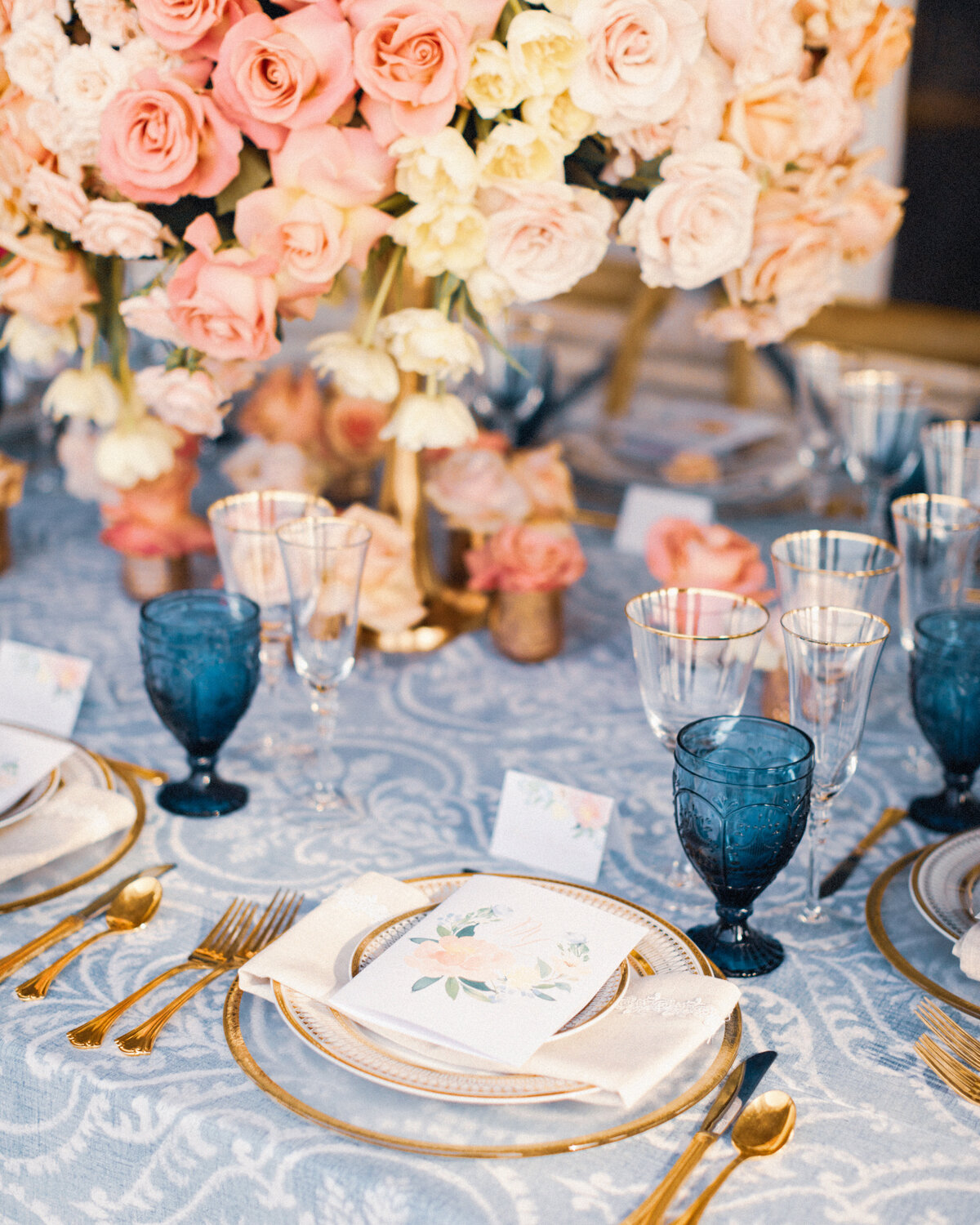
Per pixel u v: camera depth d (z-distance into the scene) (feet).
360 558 3.41
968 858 3.15
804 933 3.12
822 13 3.66
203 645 3.40
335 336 3.81
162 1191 2.51
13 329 4.28
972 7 11.37
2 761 3.39
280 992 2.59
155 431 4.48
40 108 3.54
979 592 4.97
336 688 3.68
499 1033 2.43
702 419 6.90
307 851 3.43
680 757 2.79
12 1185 2.72
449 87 3.30
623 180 3.78
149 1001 2.76
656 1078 2.36
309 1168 2.31
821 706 2.95
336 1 3.33
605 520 6.01
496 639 4.71
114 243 3.62
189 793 3.65
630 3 3.33
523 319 6.62
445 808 3.70
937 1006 2.81
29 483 6.46
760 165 3.74
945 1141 2.44
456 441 3.91
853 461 5.16
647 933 2.83
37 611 5.01
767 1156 2.37
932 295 12.45
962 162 11.89
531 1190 2.25
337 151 3.36
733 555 4.29
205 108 3.33
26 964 2.89
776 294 3.96
